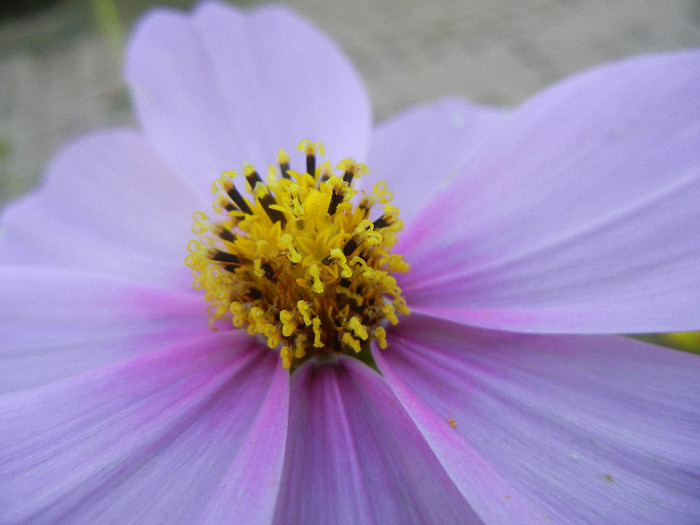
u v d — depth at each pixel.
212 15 0.05
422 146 0.05
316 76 0.05
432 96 0.14
